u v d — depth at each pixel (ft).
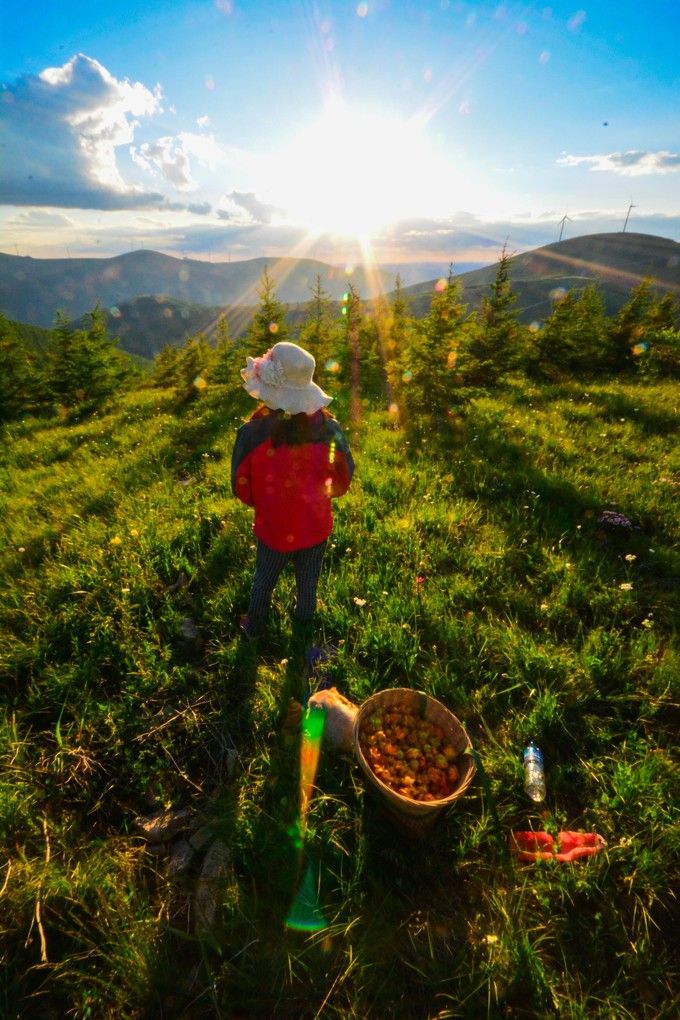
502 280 53.52
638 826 8.59
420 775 8.69
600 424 29.27
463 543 16.79
